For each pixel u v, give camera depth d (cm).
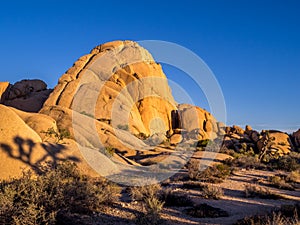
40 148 1677
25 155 1559
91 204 840
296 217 716
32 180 759
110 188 1072
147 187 1123
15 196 680
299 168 2298
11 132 1633
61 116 3500
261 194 1234
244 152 3809
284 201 1156
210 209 940
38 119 2522
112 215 817
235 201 1136
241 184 1555
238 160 2572
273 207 999
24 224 593
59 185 790
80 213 795
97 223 726
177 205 992
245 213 930
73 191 810
